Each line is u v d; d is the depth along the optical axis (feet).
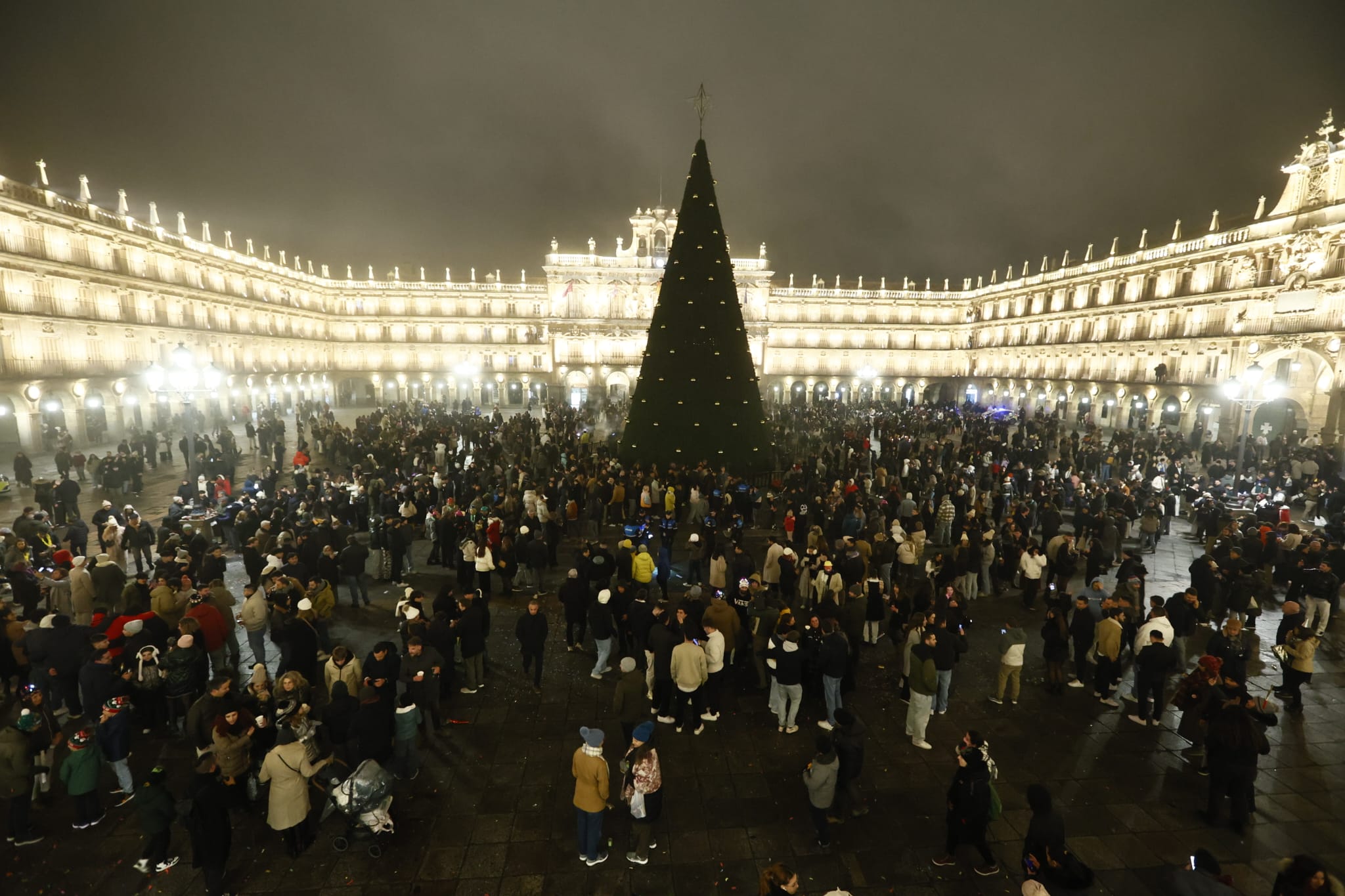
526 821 25.93
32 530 48.14
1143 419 157.69
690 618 35.94
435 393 247.29
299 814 23.08
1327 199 117.08
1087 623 36.40
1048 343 199.93
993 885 22.93
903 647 35.12
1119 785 28.48
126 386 128.16
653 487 68.54
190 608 33.55
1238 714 25.14
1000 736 32.19
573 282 222.48
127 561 56.95
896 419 141.28
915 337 261.03
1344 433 110.52
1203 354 141.90
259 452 107.96
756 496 79.46
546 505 58.80
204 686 31.89
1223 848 24.75
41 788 26.08
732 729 32.45
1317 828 25.98
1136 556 40.63
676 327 82.64
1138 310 163.73
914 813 26.58
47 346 115.24
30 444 107.96
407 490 63.36
